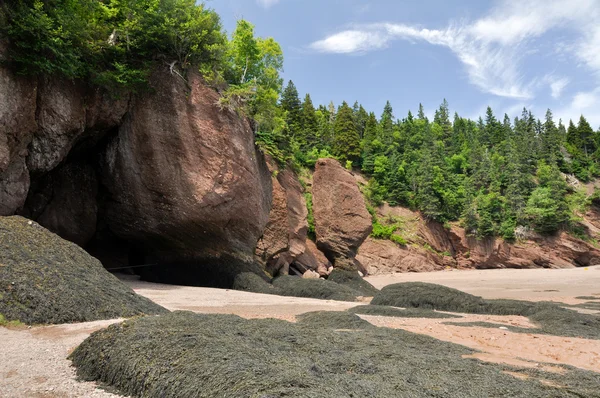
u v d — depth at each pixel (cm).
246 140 2780
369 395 468
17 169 1802
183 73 2456
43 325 981
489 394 511
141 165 2373
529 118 13288
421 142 9100
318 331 896
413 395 482
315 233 4950
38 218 2217
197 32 2447
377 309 1553
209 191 2483
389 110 12075
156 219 2455
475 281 4278
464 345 970
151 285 2244
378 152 7719
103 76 2061
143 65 2327
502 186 8119
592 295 2561
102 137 2352
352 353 694
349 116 7462
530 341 1036
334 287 2494
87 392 577
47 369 667
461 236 6725
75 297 1098
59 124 1961
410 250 6141
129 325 735
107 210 2477
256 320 991
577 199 7894
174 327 724
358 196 4738
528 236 6938
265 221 3166
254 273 2748
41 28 1689
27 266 1156
